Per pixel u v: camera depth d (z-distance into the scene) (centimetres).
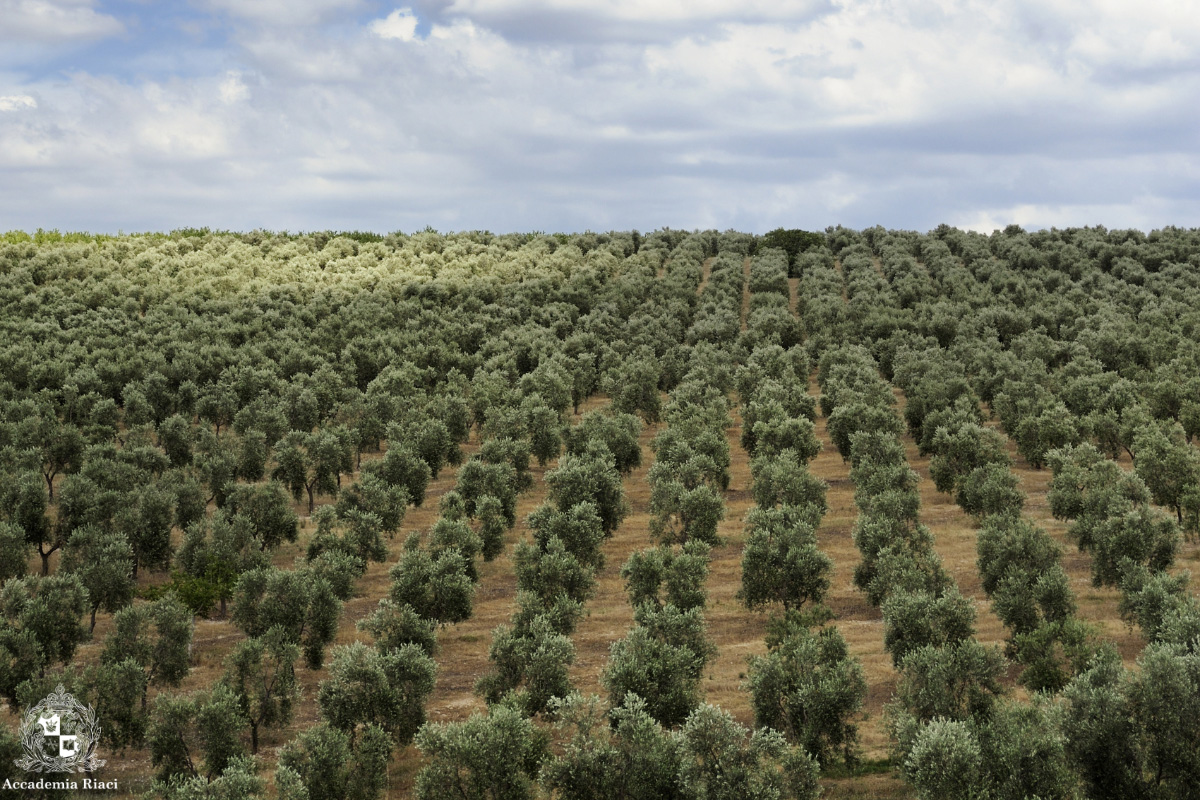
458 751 3189
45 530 5875
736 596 5109
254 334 11675
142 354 10025
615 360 10975
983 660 3506
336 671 3753
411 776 3631
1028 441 7750
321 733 3441
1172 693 3012
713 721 3097
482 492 6562
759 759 3077
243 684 3869
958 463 7069
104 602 4938
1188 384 8231
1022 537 4841
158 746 3494
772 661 3691
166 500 5888
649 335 12175
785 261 18612
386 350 10919
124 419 8606
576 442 7688
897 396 10788
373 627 4409
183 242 16725
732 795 2967
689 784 3017
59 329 10856
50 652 4241
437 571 4978
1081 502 5878
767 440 7562
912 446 8938
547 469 8356
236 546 5503
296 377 9631
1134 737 3025
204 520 5719
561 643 4000
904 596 4144
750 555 5006
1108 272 16238
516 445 7450
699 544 5234
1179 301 12938
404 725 3784
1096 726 3027
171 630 4194
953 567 5638
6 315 11581
